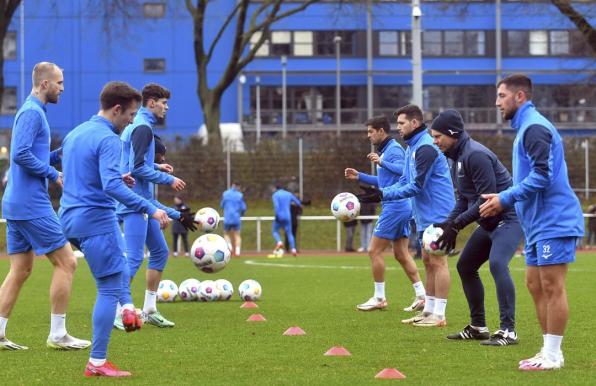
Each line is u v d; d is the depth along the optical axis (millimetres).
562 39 68500
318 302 16484
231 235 33688
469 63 68875
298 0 66375
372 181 15156
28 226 10844
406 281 21078
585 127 68625
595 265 26031
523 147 9328
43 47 57500
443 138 11273
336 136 39844
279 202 32906
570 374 9070
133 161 12633
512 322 11133
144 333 12320
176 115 63812
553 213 9203
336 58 68250
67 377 9102
